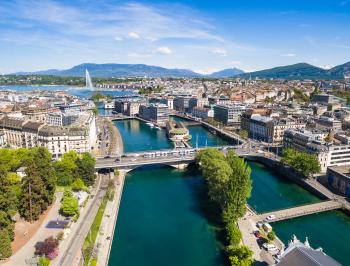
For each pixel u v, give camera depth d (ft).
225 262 594.24
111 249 632.79
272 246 601.21
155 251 629.10
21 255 569.64
